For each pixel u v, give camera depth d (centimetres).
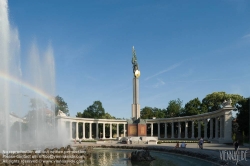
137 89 7462
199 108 9469
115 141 6844
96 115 10838
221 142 5481
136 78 7488
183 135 9875
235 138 6322
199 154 3356
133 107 7375
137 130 6881
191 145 5266
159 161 3120
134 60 7569
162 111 11569
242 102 6769
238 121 6775
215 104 9350
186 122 8112
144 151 3219
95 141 6881
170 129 10144
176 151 3978
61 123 7531
